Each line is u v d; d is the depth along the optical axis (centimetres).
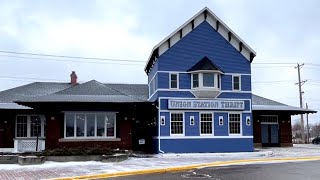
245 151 3198
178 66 3155
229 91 3241
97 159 2452
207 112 3172
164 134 3058
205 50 3234
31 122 3516
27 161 2205
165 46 3152
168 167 2067
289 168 2072
